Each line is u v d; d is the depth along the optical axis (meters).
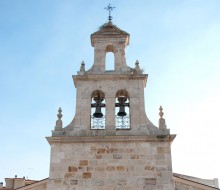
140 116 19.88
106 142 19.08
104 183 18.14
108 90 20.64
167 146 18.94
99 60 21.75
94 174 18.34
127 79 20.97
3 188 34.66
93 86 20.78
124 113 20.45
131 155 18.73
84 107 20.17
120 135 19.12
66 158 18.72
